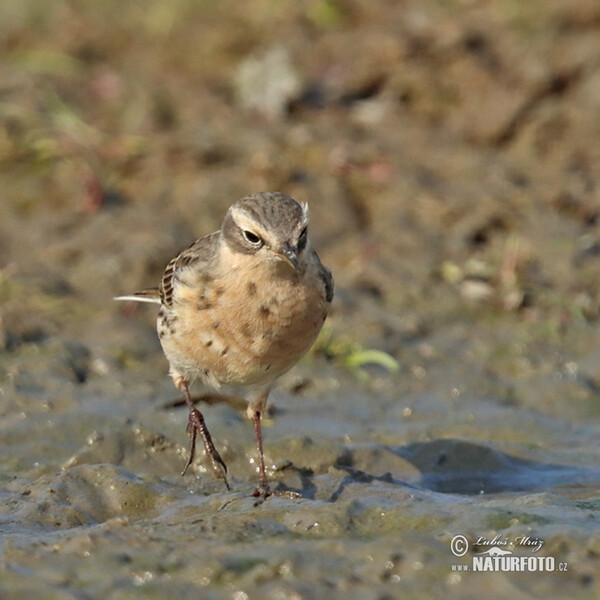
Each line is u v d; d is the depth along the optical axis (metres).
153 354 16.14
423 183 19.89
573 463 13.53
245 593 8.89
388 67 22.30
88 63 22.97
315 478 12.35
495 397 15.59
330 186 19.78
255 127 21.22
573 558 9.35
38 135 20.66
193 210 19.30
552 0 23.23
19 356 15.62
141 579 9.09
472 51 22.34
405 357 16.47
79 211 19.36
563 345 16.86
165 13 24.27
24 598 8.79
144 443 12.74
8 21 23.97
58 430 13.60
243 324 11.59
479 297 17.78
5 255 18.28
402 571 9.22
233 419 14.05
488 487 12.80
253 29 23.78
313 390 15.65
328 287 11.98
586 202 19.48
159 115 21.36
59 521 10.87
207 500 11.37
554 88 21.47
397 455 13.23
